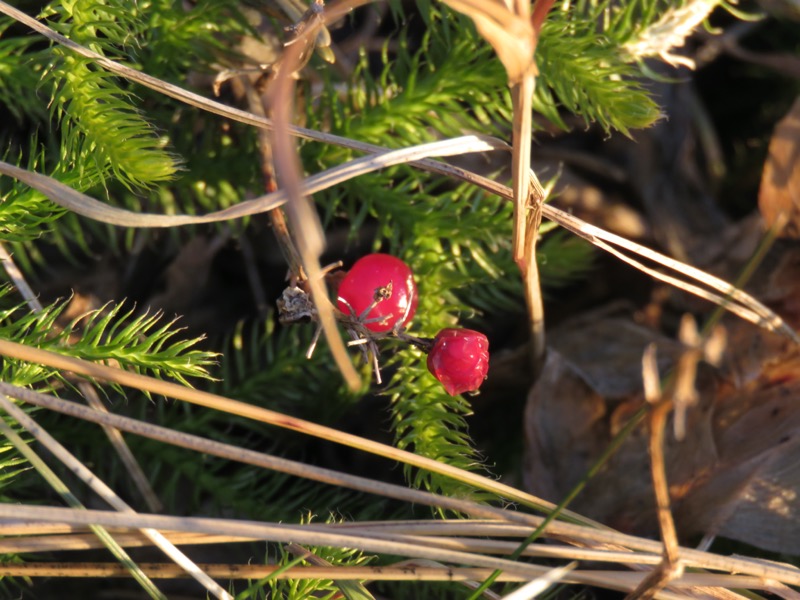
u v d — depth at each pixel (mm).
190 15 291
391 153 277
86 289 312
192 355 278
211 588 273
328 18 263
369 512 303
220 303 322
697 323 328
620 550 277
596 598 303
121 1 286
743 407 303
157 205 306
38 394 269
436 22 307
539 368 304
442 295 299
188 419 304
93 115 277
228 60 295
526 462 304
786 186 307
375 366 276
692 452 301
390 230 300
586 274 332
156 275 317
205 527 267
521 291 313
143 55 296
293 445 312
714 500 297
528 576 272
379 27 322
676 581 272
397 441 290
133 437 302
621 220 335
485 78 295
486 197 302
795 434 298
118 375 270
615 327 322
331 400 309
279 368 306
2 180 297
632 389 309
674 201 338
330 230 325
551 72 292
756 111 345
